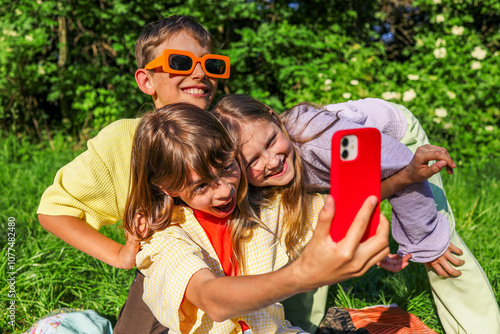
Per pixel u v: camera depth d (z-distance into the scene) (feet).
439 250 6.30
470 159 18.07
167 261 4.47
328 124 5.60
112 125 5.97
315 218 5.77
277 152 5.25
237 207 5.21
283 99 22.91
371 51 22.11
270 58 20.39
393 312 7.99
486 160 18.08
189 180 4.44
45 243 10.57
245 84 21.57
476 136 19.26
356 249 2.94
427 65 20.88
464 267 6.59
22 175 16.42
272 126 5.27
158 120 4.56
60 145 21.25
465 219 11.89
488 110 19.93
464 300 6.72
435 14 22.52
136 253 5.28
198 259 4.32
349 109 6.39
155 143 4.50
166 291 4.30
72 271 9.46
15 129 22.80
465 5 22.26
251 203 5.46
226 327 5.02
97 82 22.53
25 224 11.72
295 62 21.06
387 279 9.29
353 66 20.27
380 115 6.57
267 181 5.38
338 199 2.92
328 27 23.25
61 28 22.26
